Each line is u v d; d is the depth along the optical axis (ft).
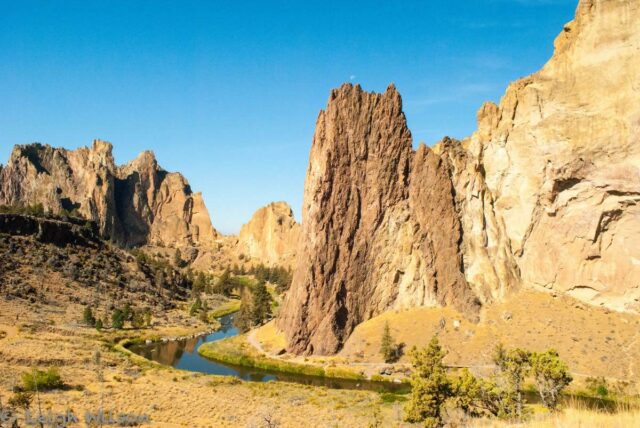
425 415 151.43
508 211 385.50
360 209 390.01
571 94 351.05
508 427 63.87
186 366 325.83
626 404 56.29
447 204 385.09
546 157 357.00
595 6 347.56
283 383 275.59
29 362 261.65
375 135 401.08
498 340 315.99
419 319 349.61
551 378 162.20
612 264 331.16
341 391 260.42
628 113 321.11
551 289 353.92
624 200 323.57
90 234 642.63
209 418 197.26
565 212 351.05
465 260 375.45
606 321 313.73
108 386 234.58
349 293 370.53
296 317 361.92
